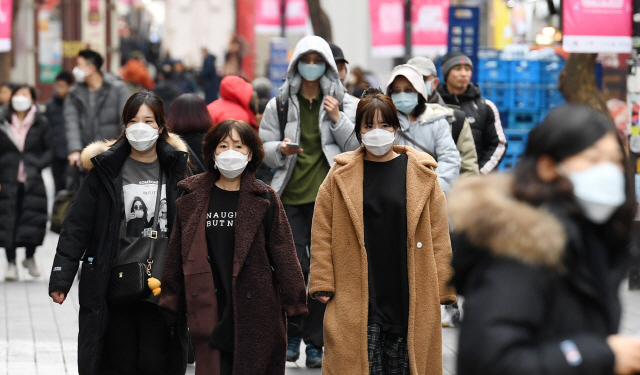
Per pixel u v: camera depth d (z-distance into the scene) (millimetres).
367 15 69438
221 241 14047
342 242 14391
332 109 19062
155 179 15000
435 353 14195
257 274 13992
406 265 14172
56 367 18953
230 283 13969
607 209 6875
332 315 14375
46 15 83625
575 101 30875
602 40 27578
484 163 23500
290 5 58719
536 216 6773
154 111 14797
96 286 14508
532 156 7102
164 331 14820
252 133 14141
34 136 28812
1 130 28594
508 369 6488
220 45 133125
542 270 6723
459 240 7047
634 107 28938
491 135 23547
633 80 28906
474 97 23500
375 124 14328
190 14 132500
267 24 58875
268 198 14266
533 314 6633
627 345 6566
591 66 30812
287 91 19516
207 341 13797
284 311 14391
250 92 23656
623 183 7000
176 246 14172
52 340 21328
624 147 7195
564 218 6859
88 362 14523
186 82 72500
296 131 19406
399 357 14367
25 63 82500
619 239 7109
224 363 13992
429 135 19000
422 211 14242
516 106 33562
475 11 34469
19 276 30203
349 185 14422
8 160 28609
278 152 19188
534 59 33719
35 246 29312
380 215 14242
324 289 14367
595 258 6957
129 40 103312
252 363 13789
